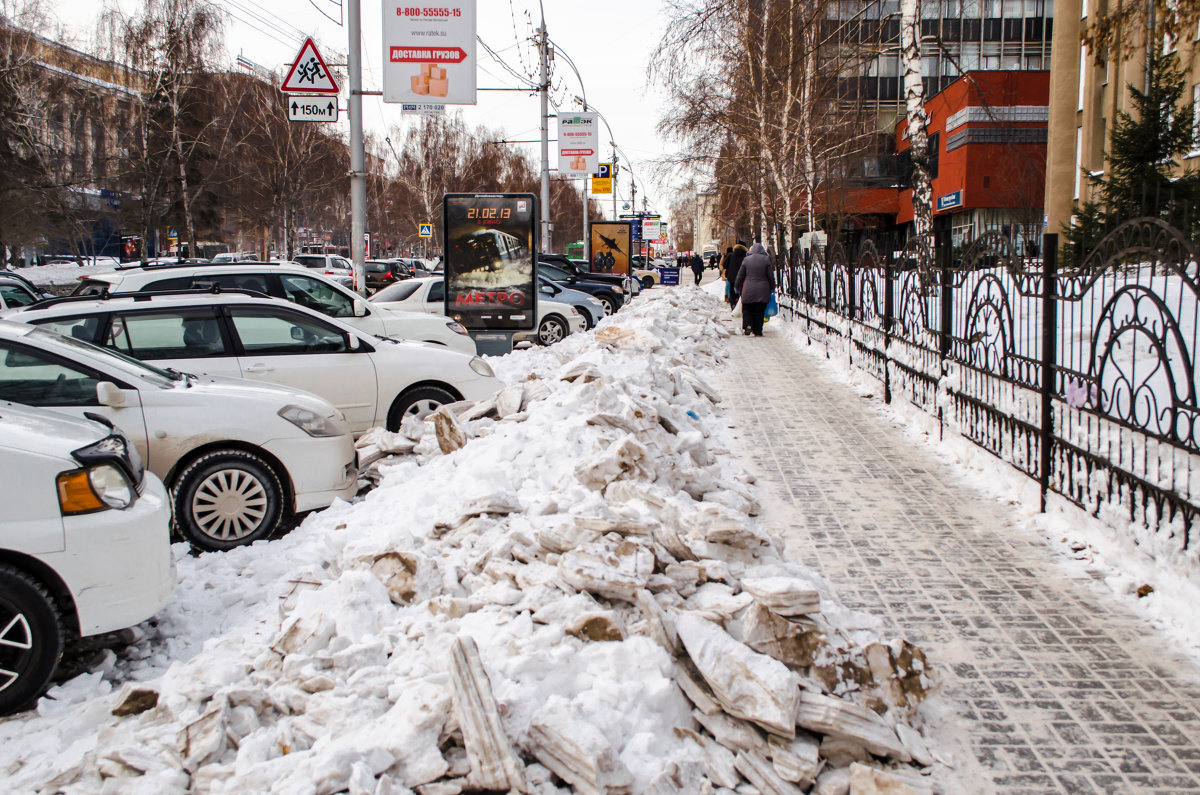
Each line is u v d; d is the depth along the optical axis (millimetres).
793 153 27484
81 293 10734
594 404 6844
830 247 14625
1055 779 3109
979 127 38531
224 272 11055
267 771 2855
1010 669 3889
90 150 44375
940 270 8359
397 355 8680
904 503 6391
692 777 2994
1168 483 4457
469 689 2992
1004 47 44188
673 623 3535
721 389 11547
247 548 5891
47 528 3979
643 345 12320
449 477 6531
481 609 3965
